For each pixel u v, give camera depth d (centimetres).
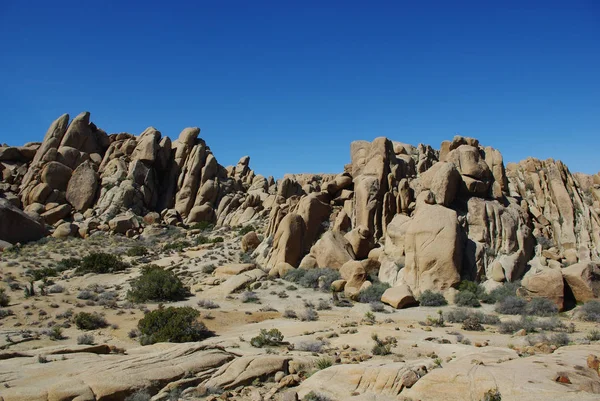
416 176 4691
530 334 2141
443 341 1994
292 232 4044
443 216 3406
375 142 4569
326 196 4769
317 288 3488
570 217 4066
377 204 4262
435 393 1131
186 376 1384
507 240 3616
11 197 5862
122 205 6125
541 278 2881
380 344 1852
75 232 5531
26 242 5100
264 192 7406
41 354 1495
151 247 5172
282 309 2952
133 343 2089
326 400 1222
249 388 1377
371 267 3762
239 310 2894
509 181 4653
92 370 1324
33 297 2945
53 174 6084
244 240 4581
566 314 2700
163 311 2238
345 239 4091
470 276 3384
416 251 3347
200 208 6638
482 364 1241
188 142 7262
